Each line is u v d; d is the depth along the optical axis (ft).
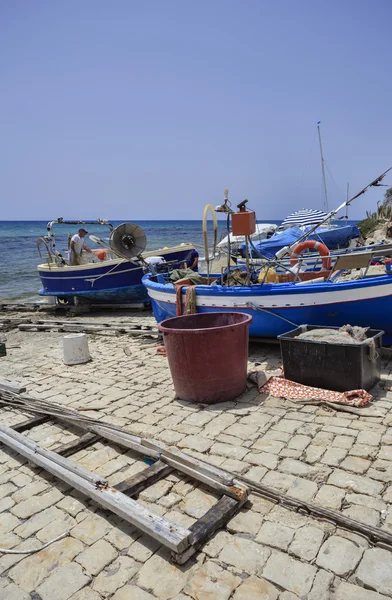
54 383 21.42
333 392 16.75
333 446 13.25
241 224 21.59
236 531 10.05
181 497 11.50
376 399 16.46
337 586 8.40
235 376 17.29
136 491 11.64
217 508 10.46
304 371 17.76
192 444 13.98
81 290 42.34
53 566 9.44
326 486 11.37
